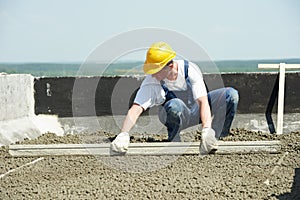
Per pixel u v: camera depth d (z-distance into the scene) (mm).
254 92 9070
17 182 5664
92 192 5180
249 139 7887
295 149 7160
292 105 9039
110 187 5379
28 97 8977
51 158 6816
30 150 6910
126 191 5207
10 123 8141
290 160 6500
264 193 5062
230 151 6844
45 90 9180
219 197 4973
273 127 8984
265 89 9062
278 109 8844
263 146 6883
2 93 7941
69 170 6184
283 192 5078
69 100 9148
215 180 5574
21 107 8664
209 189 5227
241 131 8617
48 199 4992
